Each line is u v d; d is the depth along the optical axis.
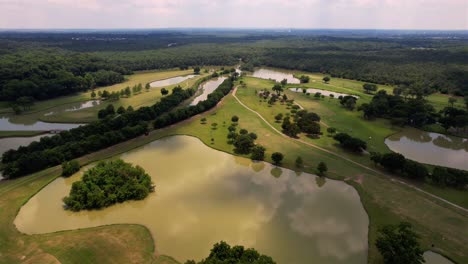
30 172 82.75
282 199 73.38
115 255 53.88
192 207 69.19
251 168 88.75
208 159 93.94
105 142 98.25
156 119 119.38
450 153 102.69
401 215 66.56
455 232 61.03
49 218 64.81
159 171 85.69
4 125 122.62
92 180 70.88
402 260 47.88
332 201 72.94
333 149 101.44
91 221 63.94
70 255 53.34
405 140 114.81
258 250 56.22
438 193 75.19
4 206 67.50
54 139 94.56
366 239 59.75
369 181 81.00
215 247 49.34
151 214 66.38
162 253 54.94
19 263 51.53
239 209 68.88
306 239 59.47
